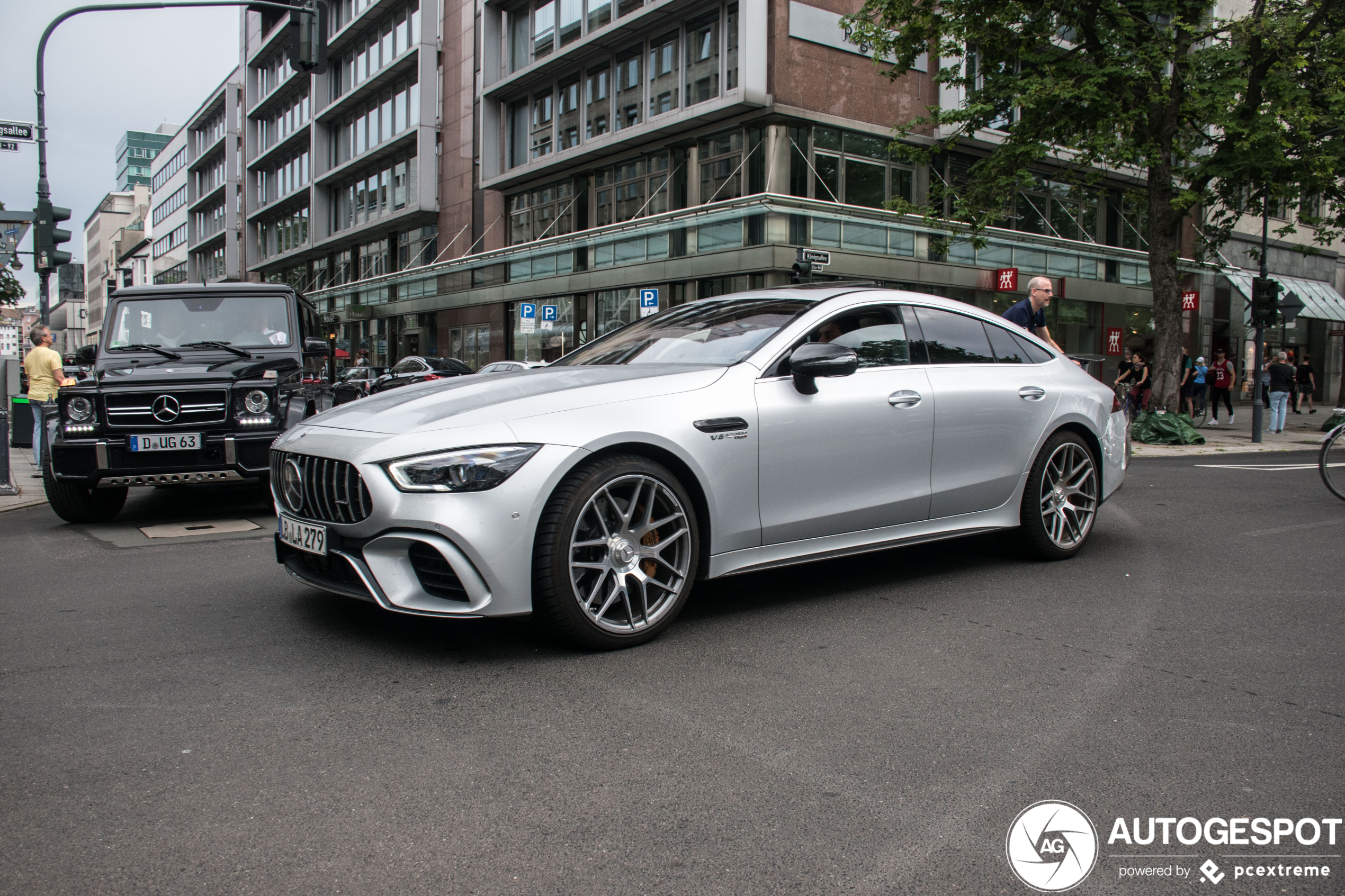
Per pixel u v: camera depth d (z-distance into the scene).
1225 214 18.03
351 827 2.15
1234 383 31.47
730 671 3.27
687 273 22.09
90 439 6.28
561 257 26.48
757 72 20.12
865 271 21.45
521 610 3.25
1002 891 1.91
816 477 4.02
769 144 20.50
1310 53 14.59
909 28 15.94
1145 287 28.06
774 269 19.98
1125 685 3.17
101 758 2.52
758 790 2.35
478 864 1.99
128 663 3.33
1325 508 7.43
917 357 4.58
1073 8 14.85
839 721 2.82
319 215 42.22
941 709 2.92
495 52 29.94
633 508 3.50
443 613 3.20
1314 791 2.39
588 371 4.03
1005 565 5.09
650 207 24.02
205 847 2.05
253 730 2.72
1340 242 35.97
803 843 2.09
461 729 2.73
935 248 16.88
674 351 4.35
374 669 3.27
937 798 2.32
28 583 4.66
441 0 33.44
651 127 22.48
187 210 66.38
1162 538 5.98
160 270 82.00
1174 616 4.07
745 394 3.83
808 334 4.18
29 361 11.64
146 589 4.48
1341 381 35.38
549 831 2.14
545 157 26.42
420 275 33.72
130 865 1.98
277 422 6.59
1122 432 5.59
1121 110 14.47
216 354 7.57
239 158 55.34
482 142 29.95
